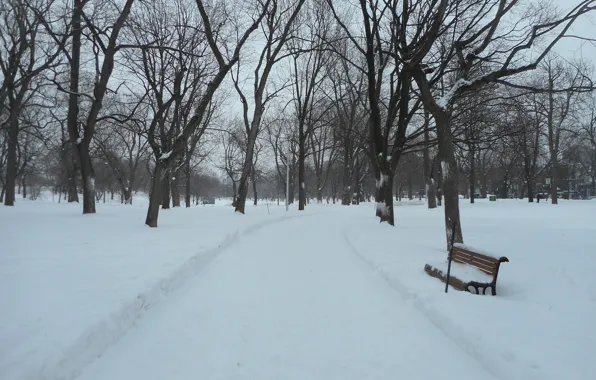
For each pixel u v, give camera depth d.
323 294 6.79
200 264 8.64
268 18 22.69
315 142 49.44
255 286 7.30
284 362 4.28
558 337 4.31
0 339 3.98
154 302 6.03
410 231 14.57
